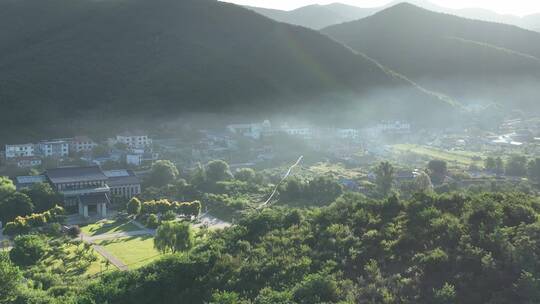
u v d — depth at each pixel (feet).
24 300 430.61
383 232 388.37
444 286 306.76
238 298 342.85
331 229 409.08
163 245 585.63
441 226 375.04
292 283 347.77
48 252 602.44
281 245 404.77
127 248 645.51
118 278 423.23
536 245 331.16
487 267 319.27
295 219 454.81
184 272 394.93
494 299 298.97
